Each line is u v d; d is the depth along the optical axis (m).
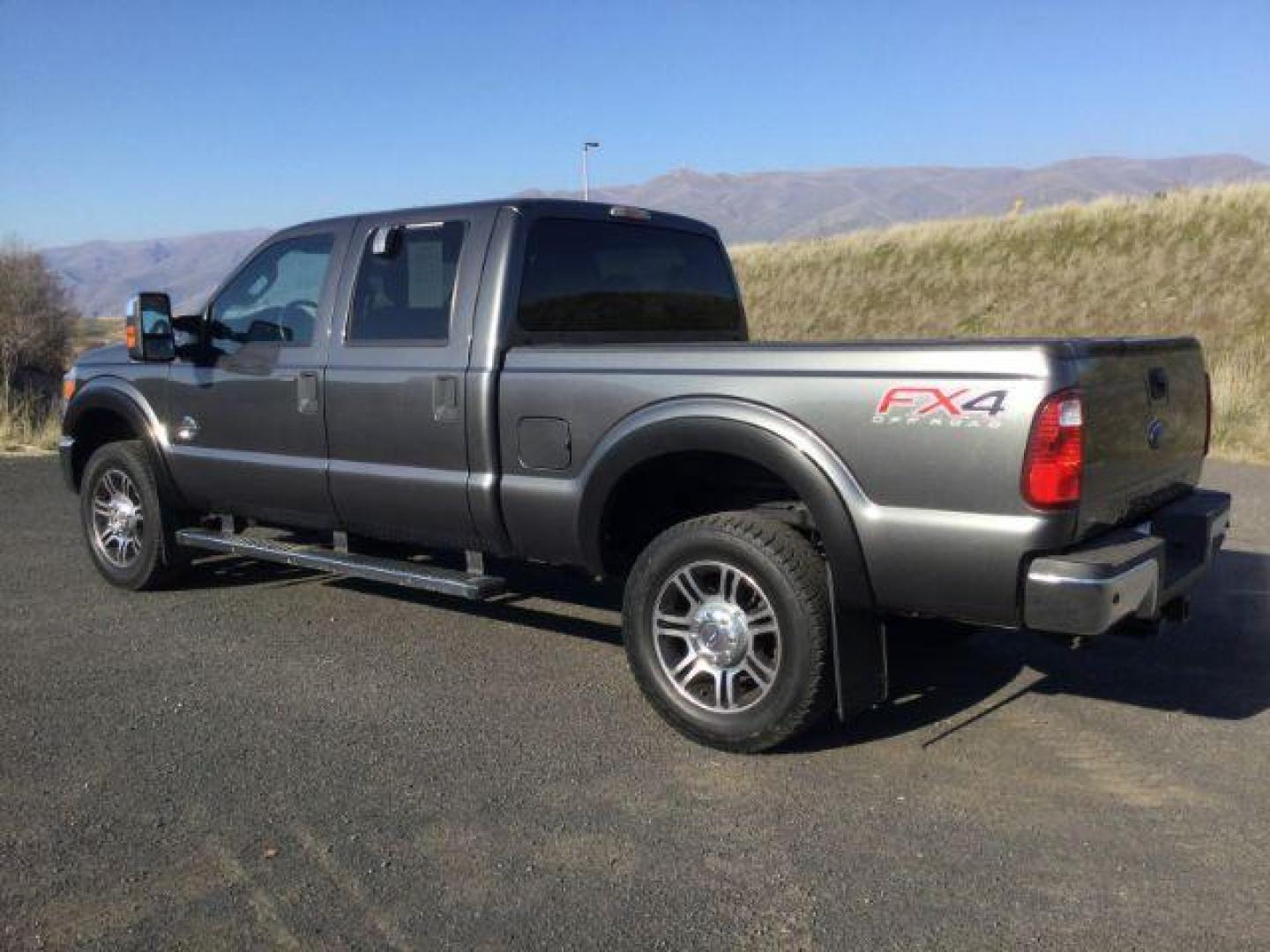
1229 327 21.95
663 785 4.09
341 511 5.75
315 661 5.51
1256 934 3.12
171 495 6.61
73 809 3.87
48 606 6.52
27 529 8.77
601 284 5.64
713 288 6.46
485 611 6.39
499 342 5.08
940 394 3.92
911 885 3.38
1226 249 24.72
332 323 5.71
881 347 4.07
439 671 5.38
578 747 4.45
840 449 4.13
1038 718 4.79
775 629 4.25
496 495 5.08
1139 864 3.52
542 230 5.32
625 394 4.64
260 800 3.95
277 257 6.10
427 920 3.19
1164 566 4.25
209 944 3.06
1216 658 5.62
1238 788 4.09
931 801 3.97
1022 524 3.81
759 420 4.28
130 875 3.43
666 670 4.55
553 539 4.96
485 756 4.35
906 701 5.01
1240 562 7.61
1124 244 26.88
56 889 3.34
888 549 4.05
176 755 4.35
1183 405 4.79
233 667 5.41
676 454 4.75
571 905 3.27
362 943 3.07
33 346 27.97
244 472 6.12
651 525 5.17
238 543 6.20
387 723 4.70
